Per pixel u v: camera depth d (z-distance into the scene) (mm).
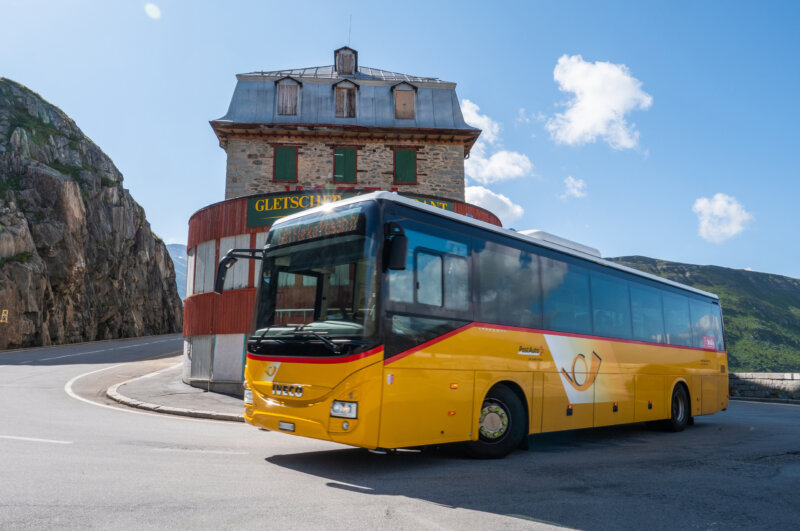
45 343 45688
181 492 5008
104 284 62250
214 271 17156
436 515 4582
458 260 7355
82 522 4016
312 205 16219
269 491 5207
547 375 8414
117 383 18641
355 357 6086
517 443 7871
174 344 46594
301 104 26766
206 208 17859
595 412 9320
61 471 5719
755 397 23109
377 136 26391
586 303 9555
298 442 8625
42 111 61250
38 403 13102
